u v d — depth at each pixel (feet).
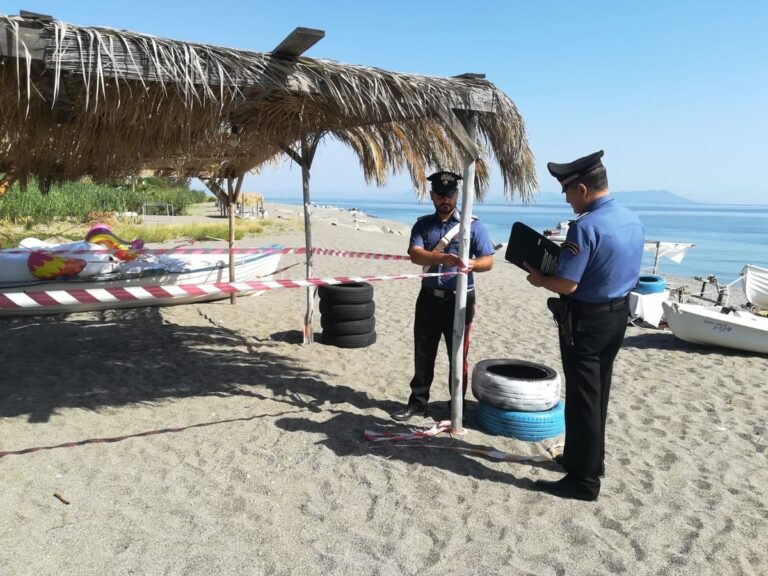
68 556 8.75
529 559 9.11
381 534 9.68
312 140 19.89
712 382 18.72
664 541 9.66
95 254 24.81
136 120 13.69
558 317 10.69
